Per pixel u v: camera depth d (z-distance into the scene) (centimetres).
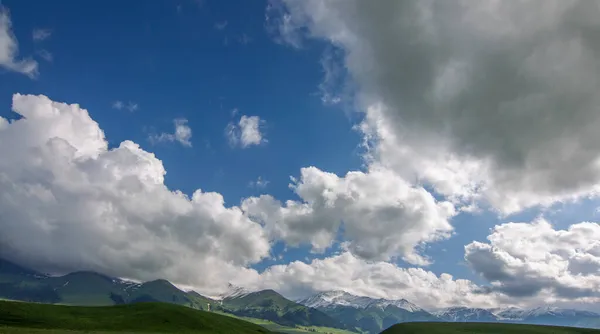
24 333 13962
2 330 14388
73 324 19338
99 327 19612
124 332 18325
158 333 19488
